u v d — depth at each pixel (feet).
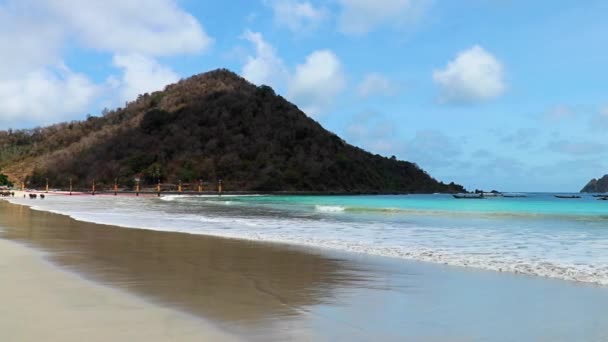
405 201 231.50
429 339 18.24
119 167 470.80
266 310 21.93
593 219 91.91
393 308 22.81
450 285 28.32
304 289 26.91
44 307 21.40
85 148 523.29
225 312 21.33
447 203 195.62
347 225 75.61
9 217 90.63
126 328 18.44
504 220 88.89
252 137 519.60
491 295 25.77
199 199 262.06
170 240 52.31
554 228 70.59
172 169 469.16
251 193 423.64
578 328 19.76
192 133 513.86
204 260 37.76
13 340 16.74
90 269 32.40
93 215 100.17
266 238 54.90
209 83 599.57
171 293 25.18
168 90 620.49
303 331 18.79
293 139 531.91
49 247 44.24
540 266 35.06
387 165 627.46
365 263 36.68
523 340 18.26
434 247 46.60
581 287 27.89
